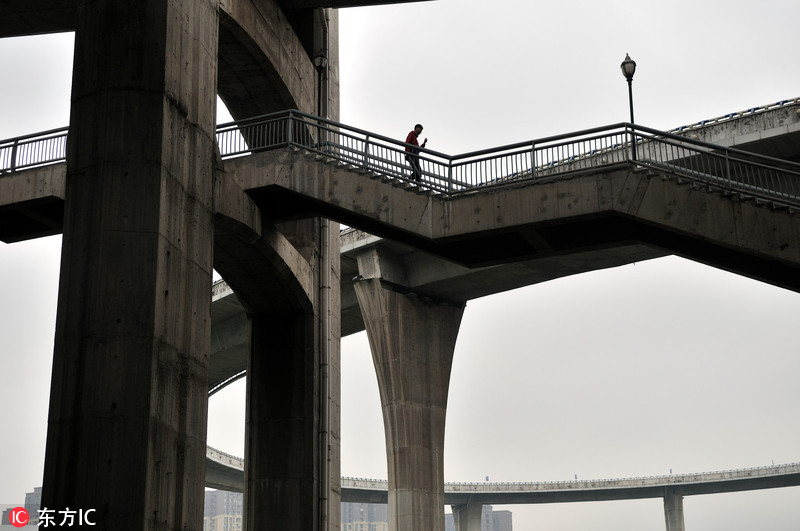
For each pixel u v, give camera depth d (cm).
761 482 11681
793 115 4238
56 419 1939
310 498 2902
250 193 2638
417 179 2612
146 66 2112
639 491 12206
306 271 3067
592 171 2400
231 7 2806
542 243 2608
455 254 2698
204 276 2245
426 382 5412
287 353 3050
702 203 2330
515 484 11775
